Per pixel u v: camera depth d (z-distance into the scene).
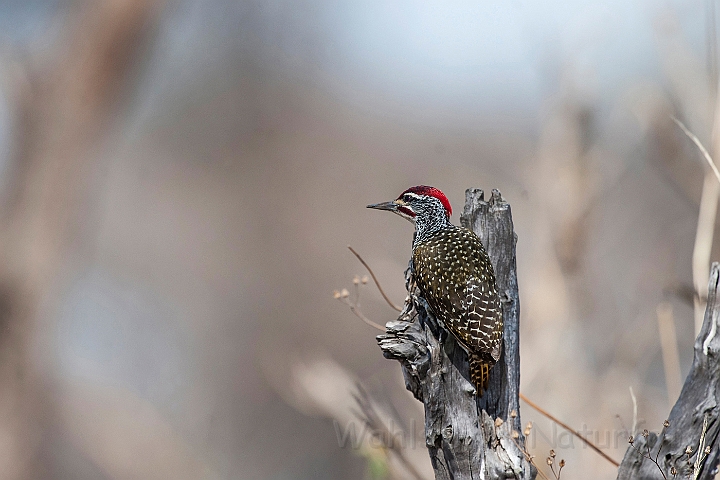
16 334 16.11
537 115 10.91
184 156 24.78
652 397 10.10
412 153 24.47
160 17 16.81
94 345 21.23
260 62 25.16
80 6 16.47
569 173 10.45
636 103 10.01
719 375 5.82
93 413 17.20
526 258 12.65
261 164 24.84
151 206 24.12
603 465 9.02
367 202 24.00
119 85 16.70
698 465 5.68
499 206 6.97
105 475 16.98
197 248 23.83
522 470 6.07
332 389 8.98
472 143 21.59
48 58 16.58
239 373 21.45
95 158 16.88
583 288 10.37
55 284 16.70
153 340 22.36
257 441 19.30
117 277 22.83
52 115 16.31
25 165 16.36
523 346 10.16
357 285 7.82
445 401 6.10
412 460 8.09
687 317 11.41
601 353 10.70
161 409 20.62
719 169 7.35
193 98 24.88
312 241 23.56
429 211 8.36
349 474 17.42
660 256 11.84
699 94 8.56
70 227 16.80
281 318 22.45
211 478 17.64
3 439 15.97
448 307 6.69
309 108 25.52
